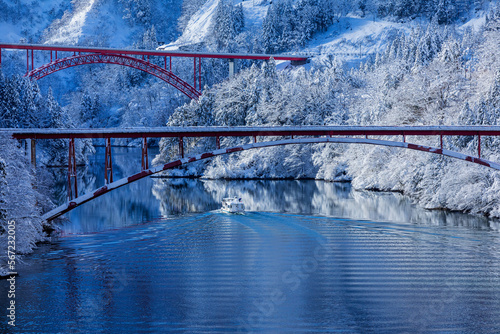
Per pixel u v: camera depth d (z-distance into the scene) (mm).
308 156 91250
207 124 105750
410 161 64188
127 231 45938
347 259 36812
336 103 96938
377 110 81875
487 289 30391
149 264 35969
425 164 59844
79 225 48750
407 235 43469
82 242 41688
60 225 48656
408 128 45969
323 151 86500
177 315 27125
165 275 33562
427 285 31250
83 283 31828
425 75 74000
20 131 37125
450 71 74250
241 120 100812
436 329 25297
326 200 63594
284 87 99875
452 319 26406
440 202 55312
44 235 41906
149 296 29781
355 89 105438
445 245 40000
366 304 28500
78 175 92000
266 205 60281
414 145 46031
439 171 56531
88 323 26125
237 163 94562
